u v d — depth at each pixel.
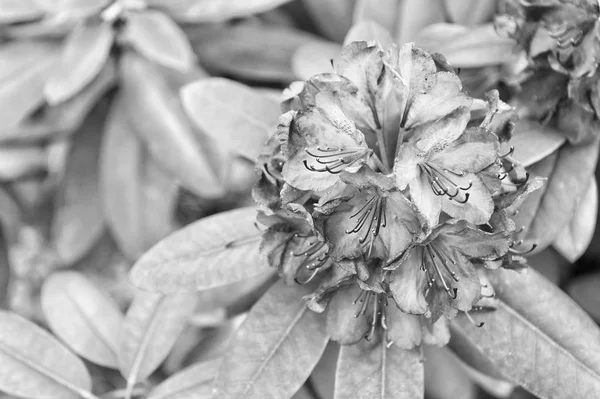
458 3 0.88
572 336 0.77
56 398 0.83
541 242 0.80
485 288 0.76
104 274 1.17
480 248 0.72
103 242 1.06
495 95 0.72
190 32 0.96
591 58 0.78
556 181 0.81
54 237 1.01
